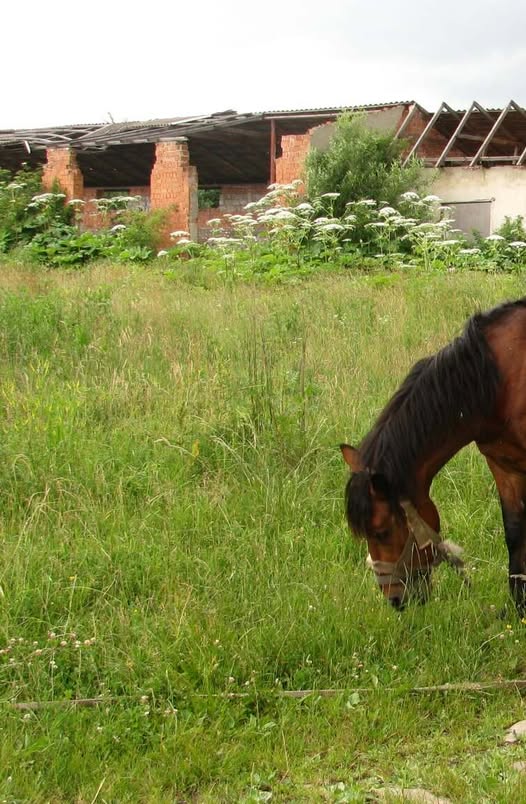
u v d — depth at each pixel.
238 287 12.71
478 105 21.03
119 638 4.27
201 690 3.99
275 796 3.40
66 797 3.39
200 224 27.33
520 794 3.24
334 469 6.11
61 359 8.00
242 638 4.30
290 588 4.81
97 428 6.50
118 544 5.02
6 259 16.73
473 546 5.42
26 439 6.08
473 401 4.24
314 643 4.33
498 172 20.53
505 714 3.92
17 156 26.70
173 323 9.24
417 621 4.50
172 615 4.43
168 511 5.54
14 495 5.52
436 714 3.97
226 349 8.20
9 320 8.63
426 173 21.03
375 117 21.38
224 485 5.87
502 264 16.08
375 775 3.52
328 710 3.90
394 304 10.23
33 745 3.49
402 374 7.78
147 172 29.09
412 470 4.10
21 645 4.15
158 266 15.87
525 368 4.27
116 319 9.07
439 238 15.80
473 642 4.43
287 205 18.86
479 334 4.32
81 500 5.48
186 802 3.39
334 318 9.54
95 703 3.89
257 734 3.76
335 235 17.22
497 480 4.71
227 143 25.33
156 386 7.22
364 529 4.02
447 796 3.33
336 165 18.89
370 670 4.19
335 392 7.15
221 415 6.61
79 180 23.09
